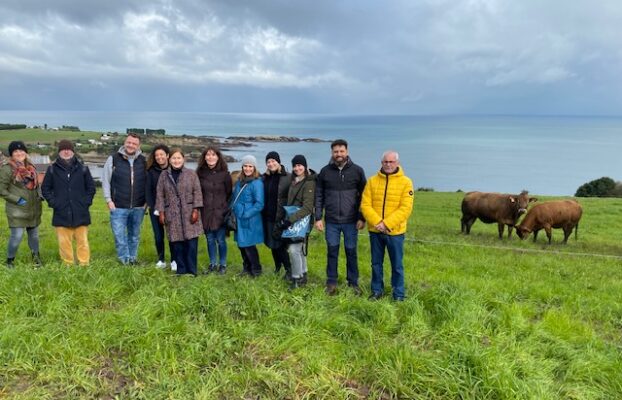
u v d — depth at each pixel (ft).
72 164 25.35
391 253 22.22
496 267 32.30
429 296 21.65
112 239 36.29
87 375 14.71
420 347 17.28
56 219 25.29
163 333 16.81
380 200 21.95
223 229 26.55
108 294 20.29
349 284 24.39
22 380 14.55
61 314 18.30
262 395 14.29
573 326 20.57
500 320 19.69
